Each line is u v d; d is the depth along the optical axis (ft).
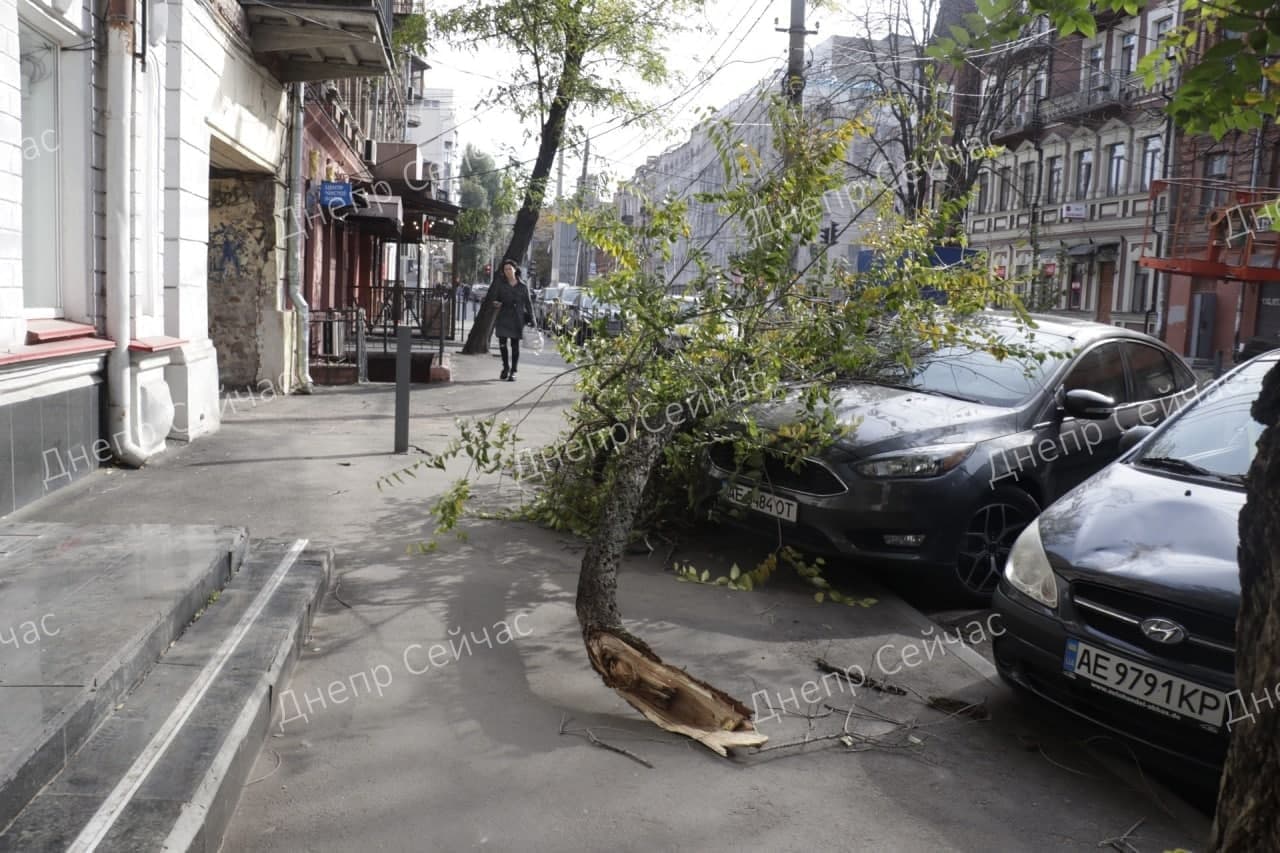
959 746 13.46
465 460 30.96
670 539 23.03
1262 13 9.07
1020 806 11.94
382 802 11.25
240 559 17.43
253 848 10.23
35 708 10.09
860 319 19.81
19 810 8.97
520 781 11.85
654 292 19.01
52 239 25.57
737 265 18.69
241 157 40.57
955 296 20.68
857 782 12.30
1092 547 13.74
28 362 22.00
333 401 44.62
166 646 13.05
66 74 25.30
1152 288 110.93
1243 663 7.11
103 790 9.42
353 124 78.38
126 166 26.53
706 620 17.92
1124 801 12.17
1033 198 131.95
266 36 40.70
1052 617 13.47
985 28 10.36
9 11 20.81
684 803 11.56
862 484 19.19
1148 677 12.35
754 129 29.35
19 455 22.07
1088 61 120.88
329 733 12.84
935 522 19.20
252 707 11.78
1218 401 16.89
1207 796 12.88
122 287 26.66
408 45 70.44
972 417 20.66
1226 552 12.83
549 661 15.56
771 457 20.74
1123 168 116.57
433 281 212.43
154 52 28.84
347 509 24.08
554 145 71.36
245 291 45.55
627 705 14.08
